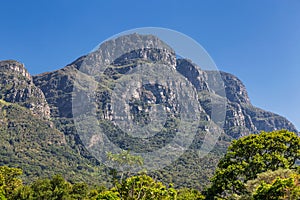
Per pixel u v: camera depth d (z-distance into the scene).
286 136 29.38
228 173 28.20
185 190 26.75
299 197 17.95
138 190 21.00
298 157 28.56
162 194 21.53
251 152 29.53
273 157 27.22
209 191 28.98
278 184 18.70
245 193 24.75
